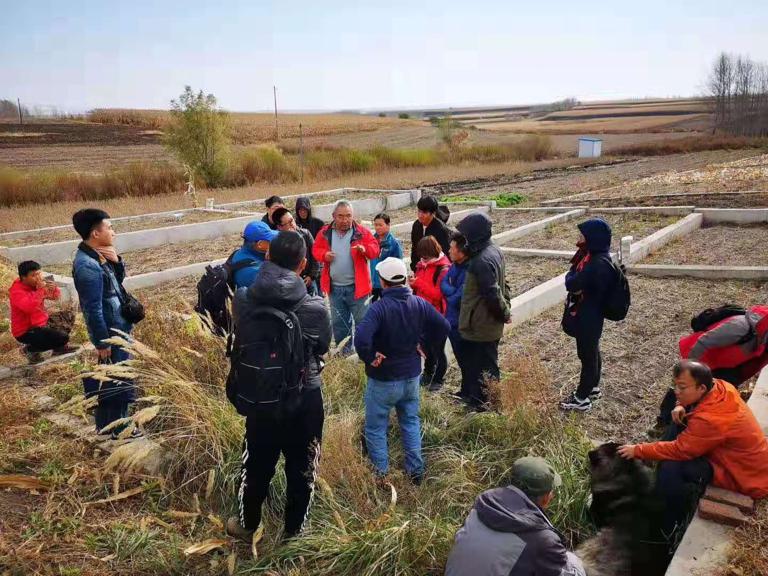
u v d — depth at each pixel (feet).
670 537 13.15
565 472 14.75
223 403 17.15
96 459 15.98
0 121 197.67
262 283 12.08
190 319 20.22
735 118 210.79
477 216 17.99
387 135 204.33
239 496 13.24
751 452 12.79
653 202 58.39
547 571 9.50
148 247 47.98
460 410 18.69
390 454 16.60
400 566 12.17
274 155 99.81
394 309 14.89
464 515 14.12
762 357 15.42
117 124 190.90
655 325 26.21
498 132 245.86
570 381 21.18
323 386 19.06
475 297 18.02
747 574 11.03
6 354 23.71
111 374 15.43
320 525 13.75
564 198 71.05
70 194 77.56
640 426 18.08
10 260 41.01
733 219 47.42
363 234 23.36
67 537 13.10
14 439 16.81
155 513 14.21
